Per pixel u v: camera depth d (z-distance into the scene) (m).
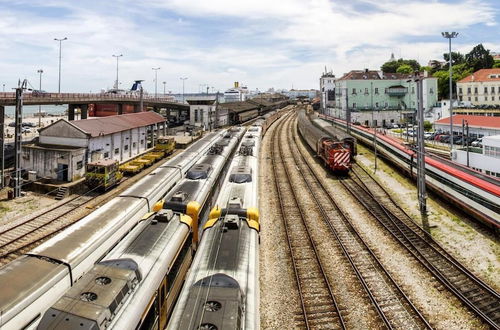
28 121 95.56
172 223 15.41
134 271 11.31
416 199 27.70
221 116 81.56
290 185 32.31
